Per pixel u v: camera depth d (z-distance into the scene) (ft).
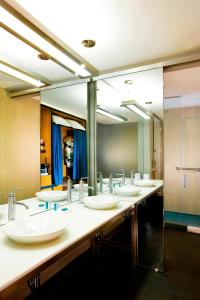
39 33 4.63
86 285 6.54
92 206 6.33
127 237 8.14
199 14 4.55
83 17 4.61
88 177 8.95
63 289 6.36
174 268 7.39
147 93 7.91
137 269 7.40
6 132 5.93
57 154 7.65
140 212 8.23
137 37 5.41
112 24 4.87
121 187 8.83
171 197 13.07
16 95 6.31
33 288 5.70
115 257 8.23
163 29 5.08
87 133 8.93
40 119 7.10
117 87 8.41
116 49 6.01
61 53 5.58
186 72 7.81
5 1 3.80
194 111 13.08
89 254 8.54
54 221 4.95
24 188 6.33
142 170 8.40
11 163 6.01
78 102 8.55
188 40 5.56
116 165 8.84
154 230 7.97
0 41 5.25
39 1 4.10
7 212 5.65
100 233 8.57
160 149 7.99
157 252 7.82
